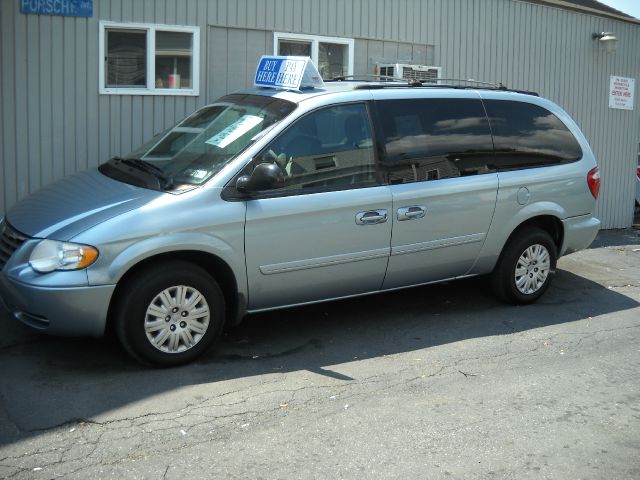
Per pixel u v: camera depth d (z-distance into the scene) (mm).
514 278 6672
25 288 4754
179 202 4992
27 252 4895
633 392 5059
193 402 4621
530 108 6738
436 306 6773
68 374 4957
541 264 6812
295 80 5891
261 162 5312
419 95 6137
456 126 6230
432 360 5492
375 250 5746
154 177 5387
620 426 4543
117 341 5547
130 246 4805
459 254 6250
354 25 9133
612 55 11688
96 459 3914
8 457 3895
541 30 10844
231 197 5152
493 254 6473
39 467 3811
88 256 4715
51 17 7289
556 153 6785
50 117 7418
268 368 5223
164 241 4887
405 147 5930
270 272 5332
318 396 4789
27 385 4766
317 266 5520
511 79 10672
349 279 5730
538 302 7062
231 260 5145
